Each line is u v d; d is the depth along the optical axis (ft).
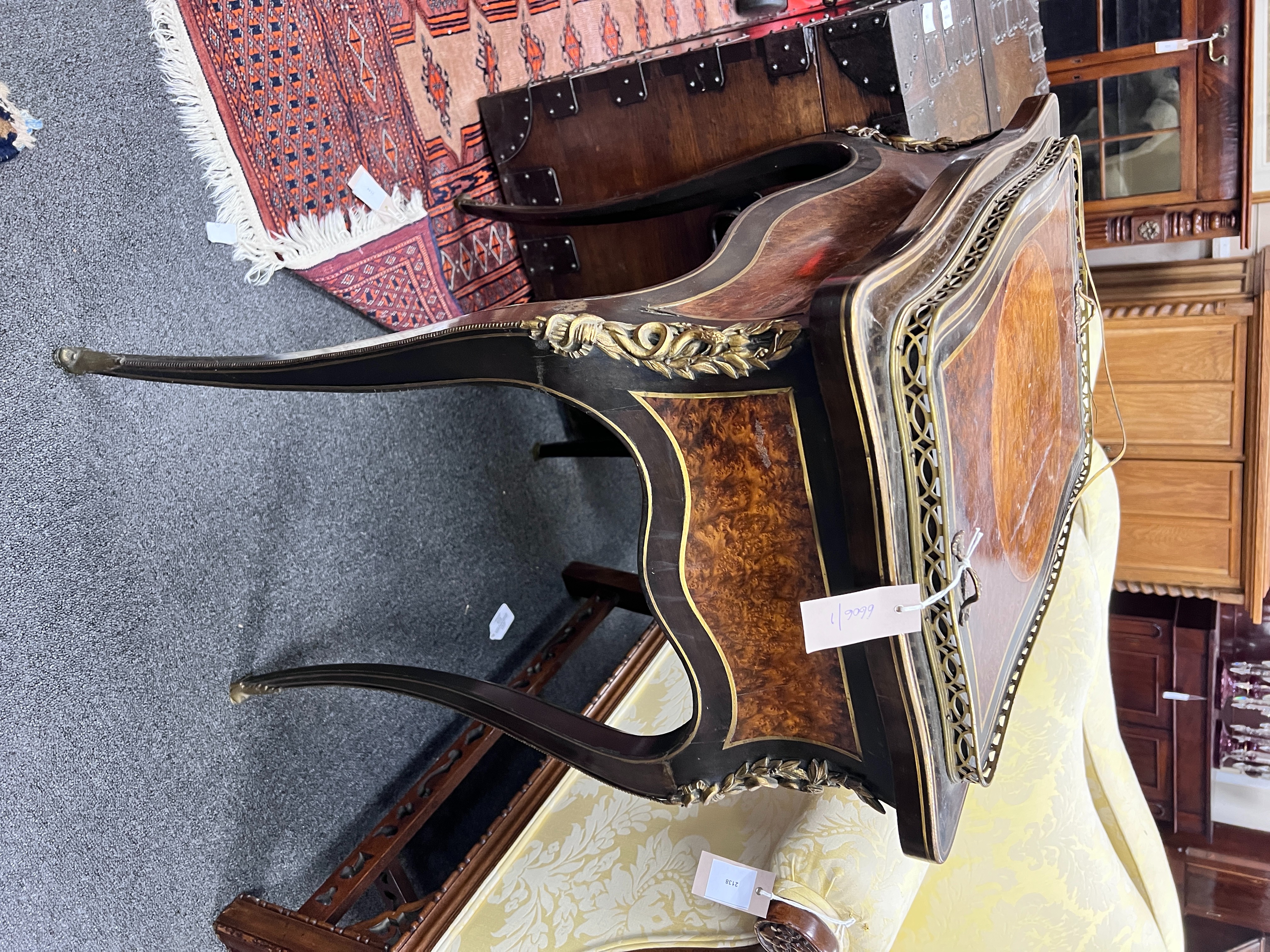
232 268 3.70
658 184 4.42
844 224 2.87
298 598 4.01
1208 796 7.79
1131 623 7.66
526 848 3.51
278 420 3.92
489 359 2.15
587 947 3.06
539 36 5.08
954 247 2.00
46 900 3.14
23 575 3.08
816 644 1.91
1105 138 7.13
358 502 4.28
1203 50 6.57
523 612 5.17
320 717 4.08
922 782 2.00
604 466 5.82
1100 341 4.28
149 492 3.44
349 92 4.01
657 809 3.47
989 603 2.22
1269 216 6.73
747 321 2.04
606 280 4.84
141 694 3.42
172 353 3.53
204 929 3.63
